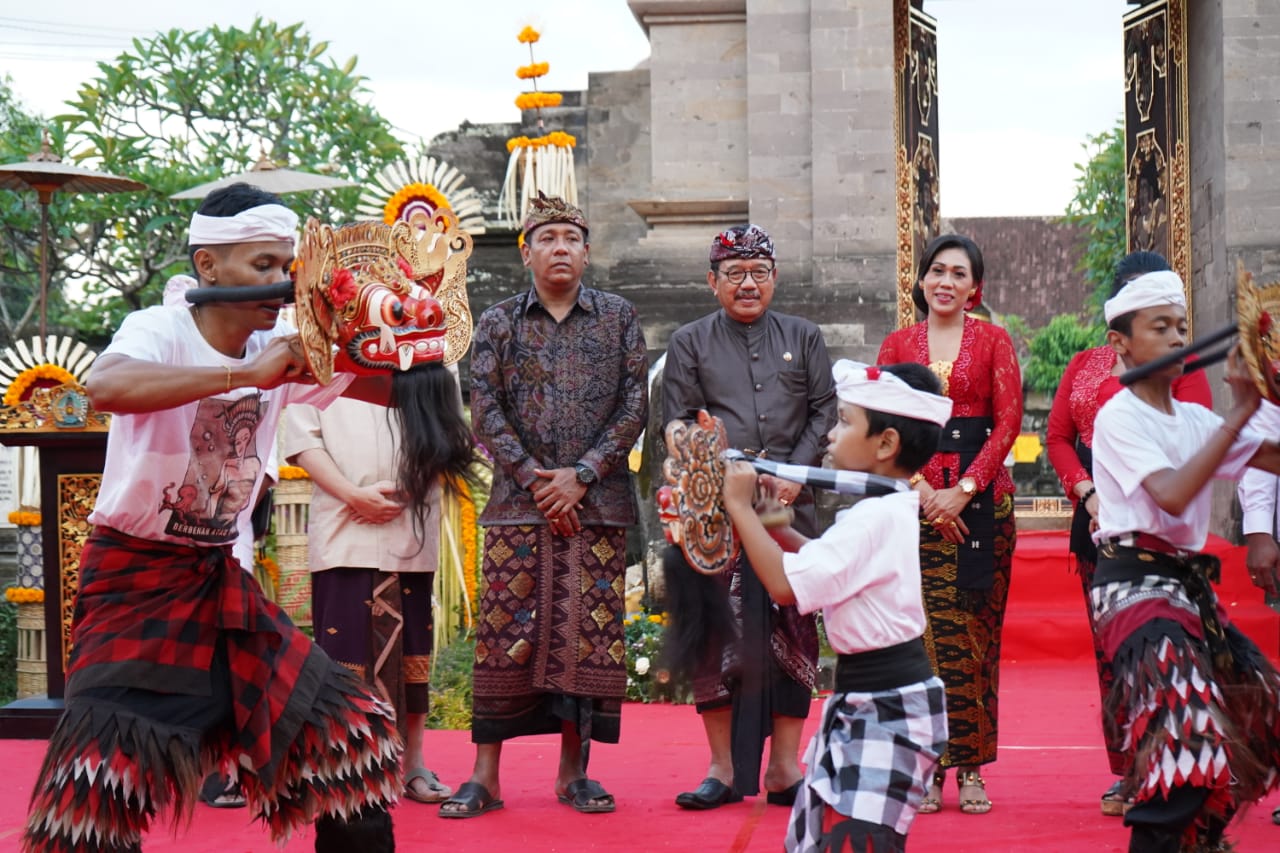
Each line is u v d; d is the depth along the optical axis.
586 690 4.81
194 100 15.47
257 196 3.12
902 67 10.66
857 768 2.97
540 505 4.80
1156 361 3.41
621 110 12.60
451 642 8.03
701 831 4.46
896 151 10.41
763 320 5.14
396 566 4.96
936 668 4.73
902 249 10.45
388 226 3.04
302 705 3.05
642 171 12.59
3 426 6.25
